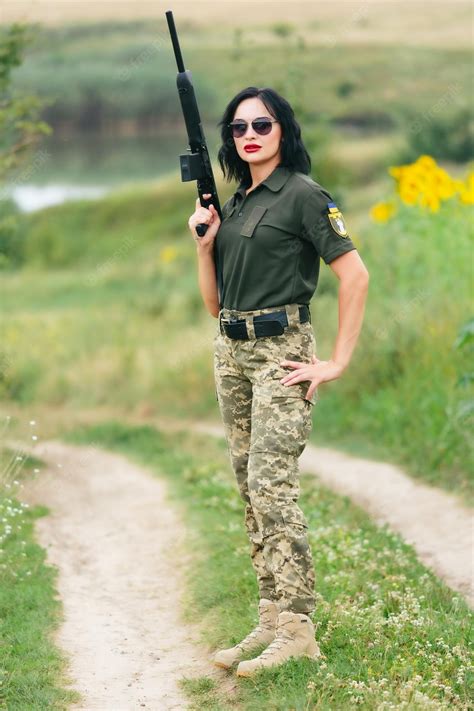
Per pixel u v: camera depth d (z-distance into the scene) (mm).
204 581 6422
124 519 8812
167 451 12664
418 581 6109
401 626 5008
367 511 8484
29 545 7262
